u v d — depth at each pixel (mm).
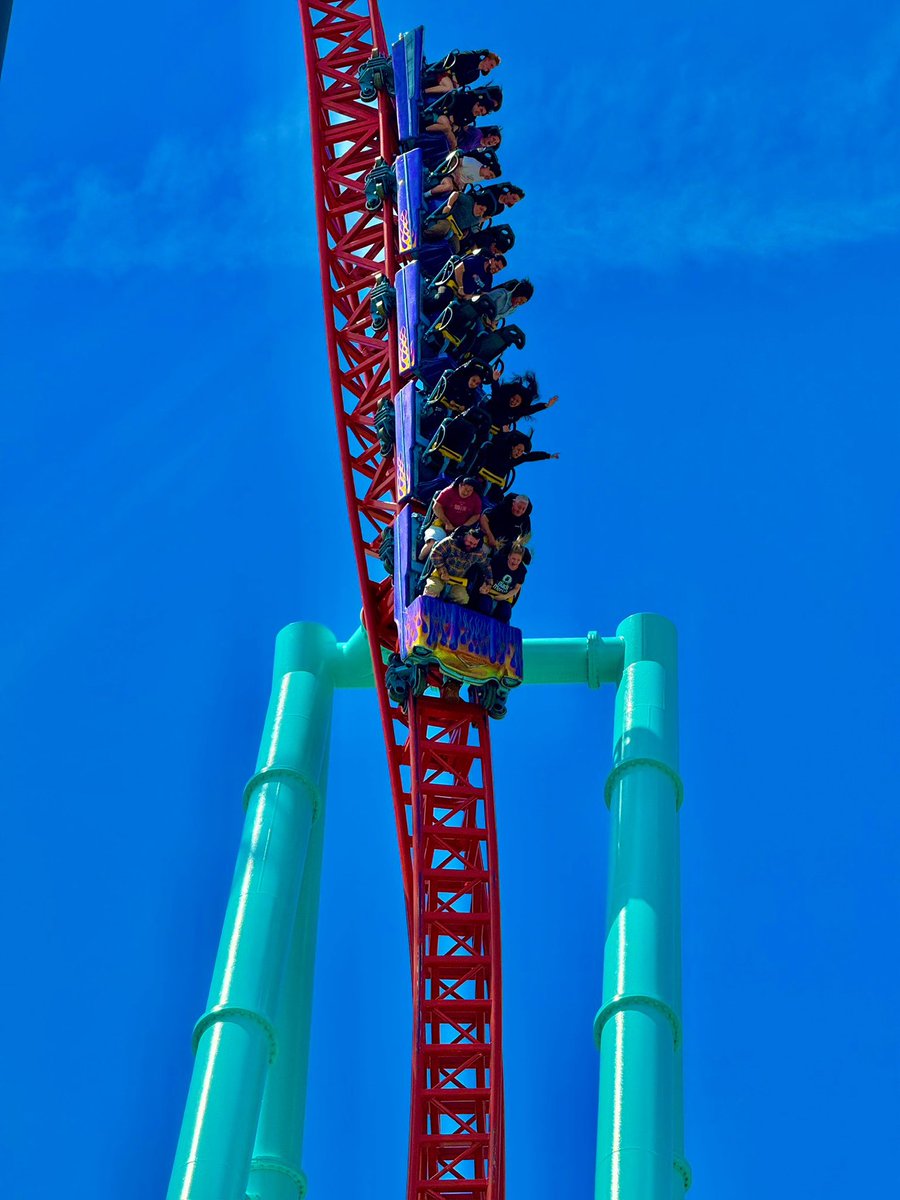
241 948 34000
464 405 33438
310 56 40719
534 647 39906
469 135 38906
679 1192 33125
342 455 35656
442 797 32844
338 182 39281
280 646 40906
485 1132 30578
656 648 39688
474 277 35781
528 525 32344
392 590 34250
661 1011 32750
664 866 35031
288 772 37375
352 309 37844
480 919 32219
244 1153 31203
